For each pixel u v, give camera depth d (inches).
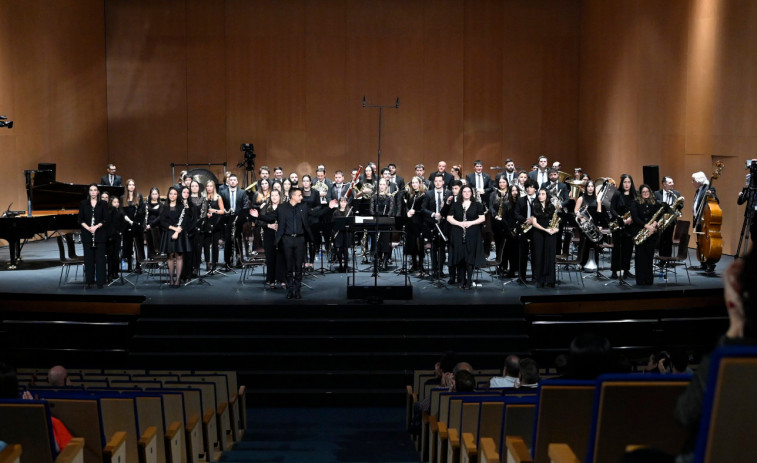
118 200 543.2
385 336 433.7
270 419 385.7
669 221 480.1
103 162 838.5
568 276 531.2
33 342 455.2
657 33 680.4
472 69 840.9
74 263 495.5
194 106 844.6
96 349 447.2
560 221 494.0
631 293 457.1
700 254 526.0
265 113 844.6
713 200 517.7
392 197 553.0
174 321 440.1
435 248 520.1
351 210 509.4
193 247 507.5
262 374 418.9
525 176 569.3
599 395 107.5
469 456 175.5
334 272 556.7
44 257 630.5
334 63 840.3
